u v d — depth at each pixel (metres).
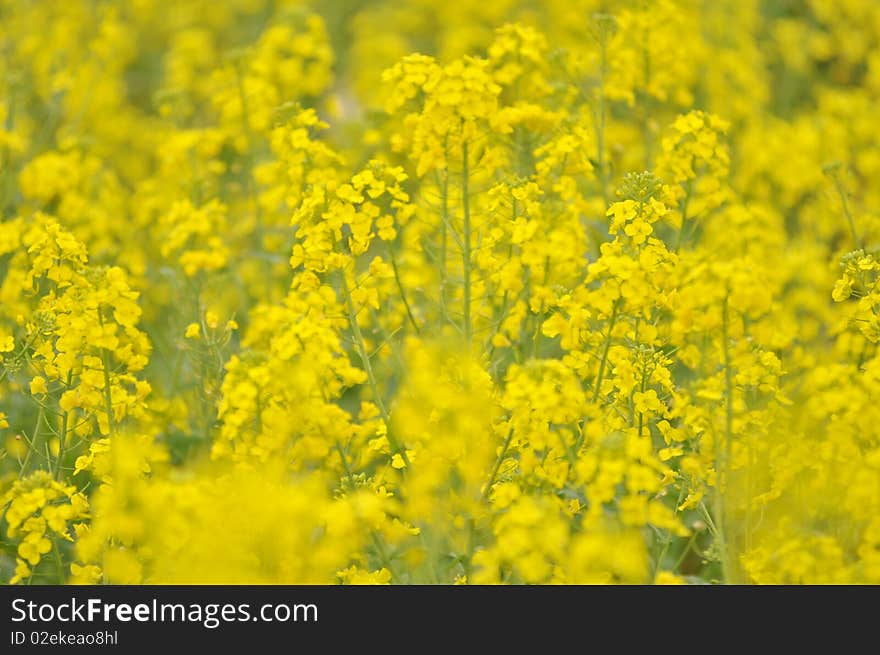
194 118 16.73
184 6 21.44
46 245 8.50
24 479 7.63
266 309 8.02
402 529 7.68
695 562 10.27
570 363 8.19
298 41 13.27
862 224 11.59
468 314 8.64
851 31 17.94
